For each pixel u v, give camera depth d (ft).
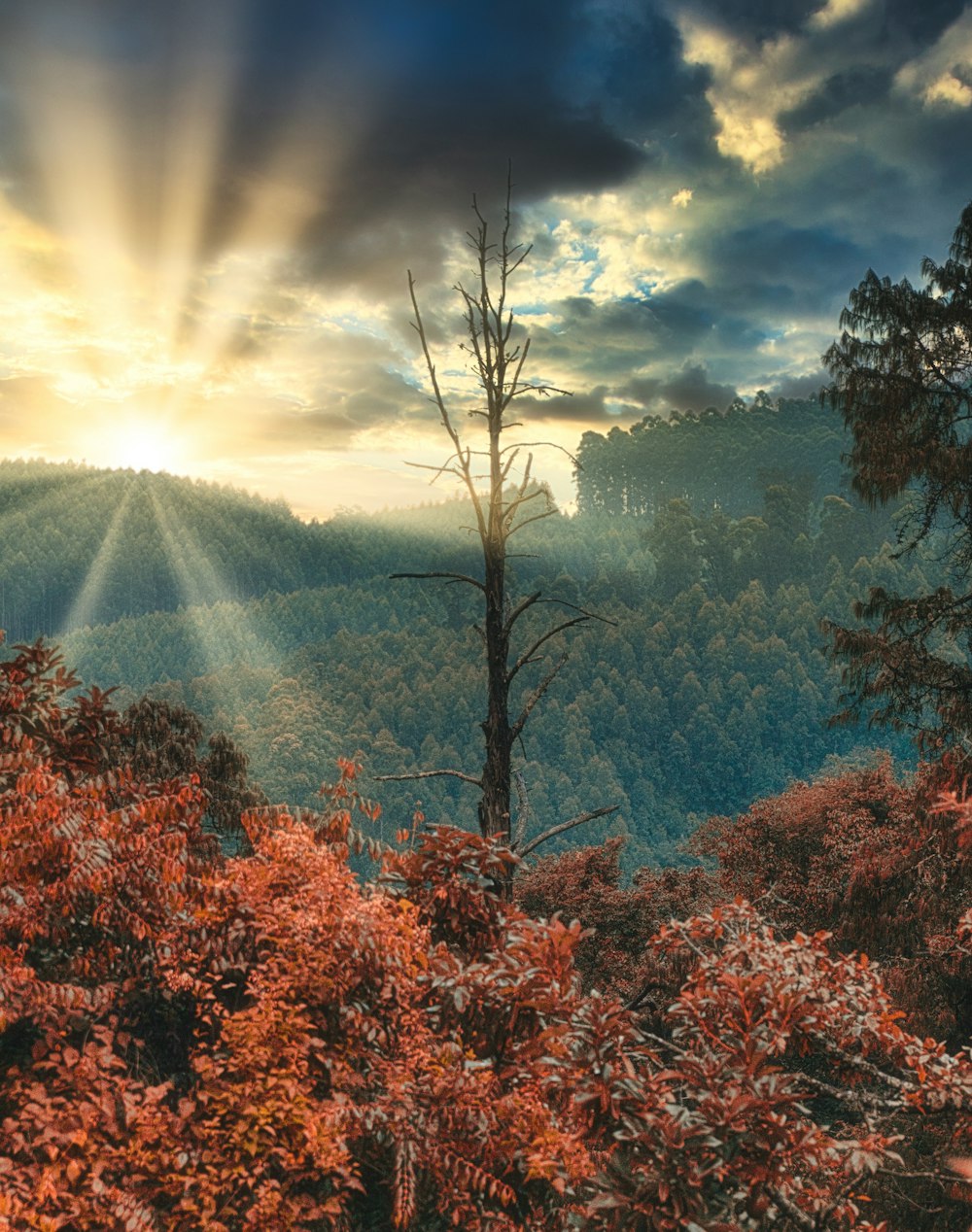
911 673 38.04
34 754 13.23
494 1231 9.93
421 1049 10.96
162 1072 11.24
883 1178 19.49
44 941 11.42
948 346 37.60
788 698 515.09
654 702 517.96
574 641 556.10
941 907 37.27
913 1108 13.00
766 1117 9.52
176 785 12.48
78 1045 10.64
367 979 11.54
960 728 36.88
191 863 11.66
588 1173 10.20
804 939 13.48
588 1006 10.53
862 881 40.65
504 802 23.62
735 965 11.87
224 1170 9.07
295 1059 9.95
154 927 11.00
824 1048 13.14
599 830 451.53
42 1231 8.03
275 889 12.07
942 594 38.65
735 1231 8.78
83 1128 9.01
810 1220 10.65
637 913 62.08
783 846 61.98
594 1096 9.57
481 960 13.51
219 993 11.80
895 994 38.68
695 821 398.62
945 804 14.19
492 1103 10.82
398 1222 9.49
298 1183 10.09
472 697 508.12
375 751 467.11
